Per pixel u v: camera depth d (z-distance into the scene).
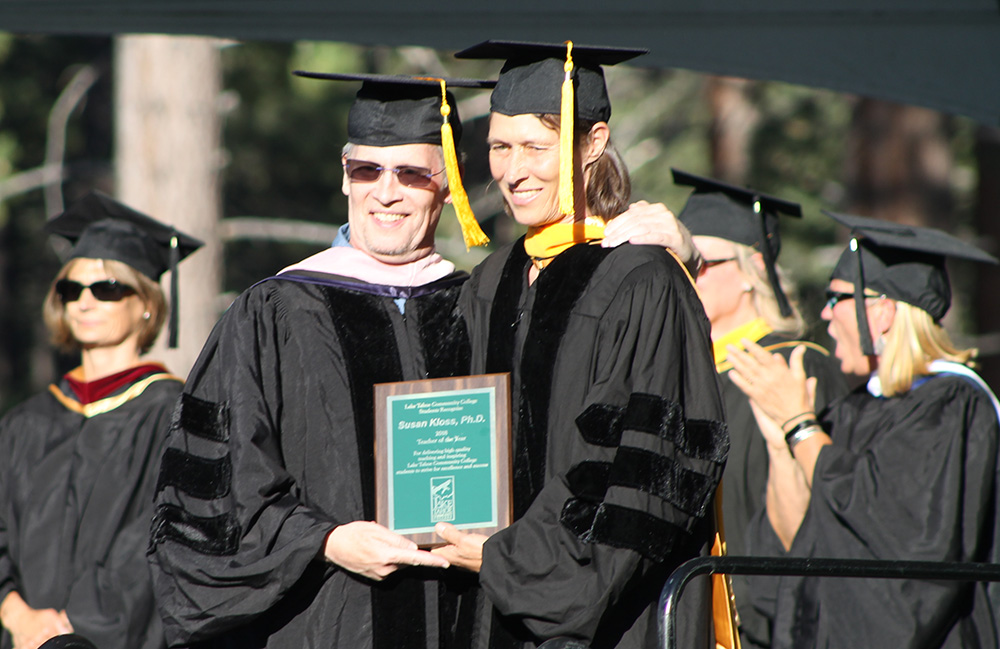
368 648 8.19
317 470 8.42
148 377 12.67
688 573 7.71
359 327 8.64
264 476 8.20
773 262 12.84
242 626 8.19
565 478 7.88
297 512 8.13
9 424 12.71
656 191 40.75
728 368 12.57
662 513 7.70
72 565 11.91
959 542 10.66
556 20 12.80
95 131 47.56
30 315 48.22
